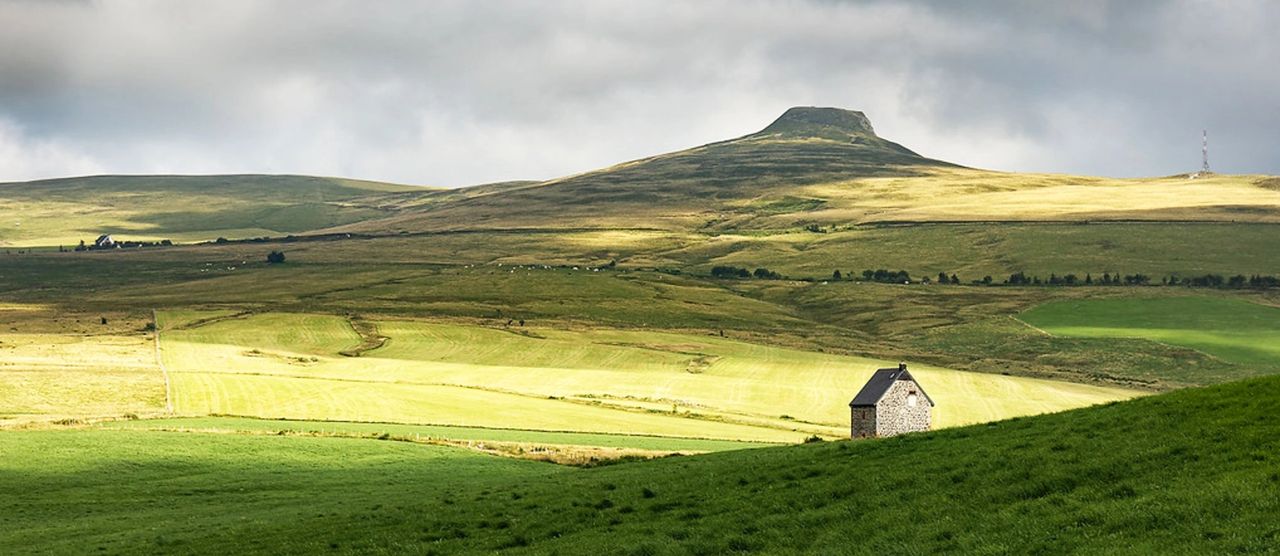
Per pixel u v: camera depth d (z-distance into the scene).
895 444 46.19
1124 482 33.38
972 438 44.22
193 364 165.62
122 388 126.25
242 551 42.41
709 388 158.00
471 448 79.88
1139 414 41.16
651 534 37.47
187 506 56.44
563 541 38.34
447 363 186.38
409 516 46.12
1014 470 37.03
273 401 119.75
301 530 45.44
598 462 72.62
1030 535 30.67
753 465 47.25
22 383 126.75
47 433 79.75
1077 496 33.19
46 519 53.22
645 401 138.38
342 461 71.94
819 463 44.81
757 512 38.53
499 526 42.28
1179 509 29.72
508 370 176.50
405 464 70.94
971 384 168.50
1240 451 33.66
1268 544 26.22
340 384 139.38
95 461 68.81
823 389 160.00
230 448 75.62
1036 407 144.88
